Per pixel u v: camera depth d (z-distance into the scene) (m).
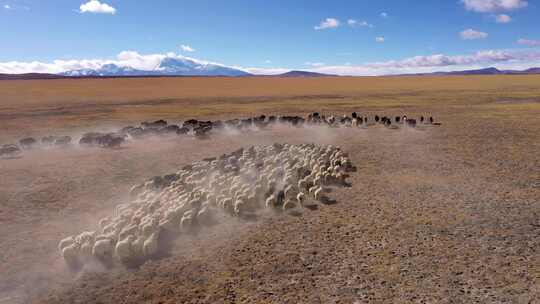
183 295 9.28
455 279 9.61
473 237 11.98
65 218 14.59
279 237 12.39
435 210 14.39
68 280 10.15
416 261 10.55
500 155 23.77
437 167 21.06
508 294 8.92
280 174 18.95
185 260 11.04
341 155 22.92
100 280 10.12
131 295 9.38
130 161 24.28
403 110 51.91
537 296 8.81
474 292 9.03
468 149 25.83
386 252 11.13
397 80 164.75
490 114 45.09
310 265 10.52
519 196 15.82
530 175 19.02
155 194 16.38
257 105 62.91
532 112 45.97
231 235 12.67
